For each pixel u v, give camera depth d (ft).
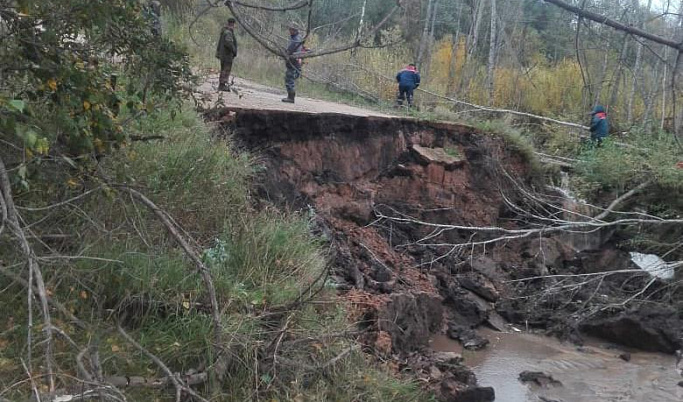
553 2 14.20
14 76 16.84
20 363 15.17
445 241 41.88
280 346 19.47
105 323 17.75
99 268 18.37
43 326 14.48
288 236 24.76
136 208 19.36
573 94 72.13
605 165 50.21
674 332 34.76
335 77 67.87
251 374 18.28
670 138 49.55
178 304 18.78
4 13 15.70
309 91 61.67
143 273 18.93
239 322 18.90
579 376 30.37
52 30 16.24
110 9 16.97
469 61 84.28
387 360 24.18
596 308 36.11
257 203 28.25
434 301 32.42
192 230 23.02
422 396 22.22
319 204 35.88
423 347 29.01
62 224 19.20
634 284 42.01
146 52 19.04
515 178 49.06
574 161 55.57
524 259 44.57
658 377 30.86
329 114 37.63
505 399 26.81
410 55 84.99
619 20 16.10
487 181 47.01
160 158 23.65
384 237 38.01
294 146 35.81
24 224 16.46
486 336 34.91
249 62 65.05
